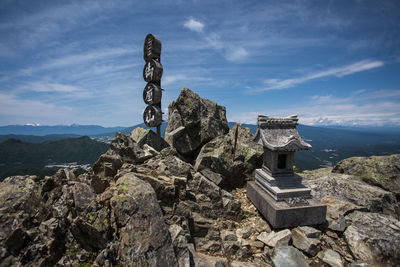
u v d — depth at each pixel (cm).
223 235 696
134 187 574
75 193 577
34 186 600
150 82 1178
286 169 830
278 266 565
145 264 457
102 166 809
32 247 468
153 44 1134
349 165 1170
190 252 572
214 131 1252
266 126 858
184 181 733
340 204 816
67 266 475
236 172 1035
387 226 700
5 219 496
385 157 1134
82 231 511
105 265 461
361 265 584
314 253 630
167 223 611
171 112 1384
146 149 1052
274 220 694
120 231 505
